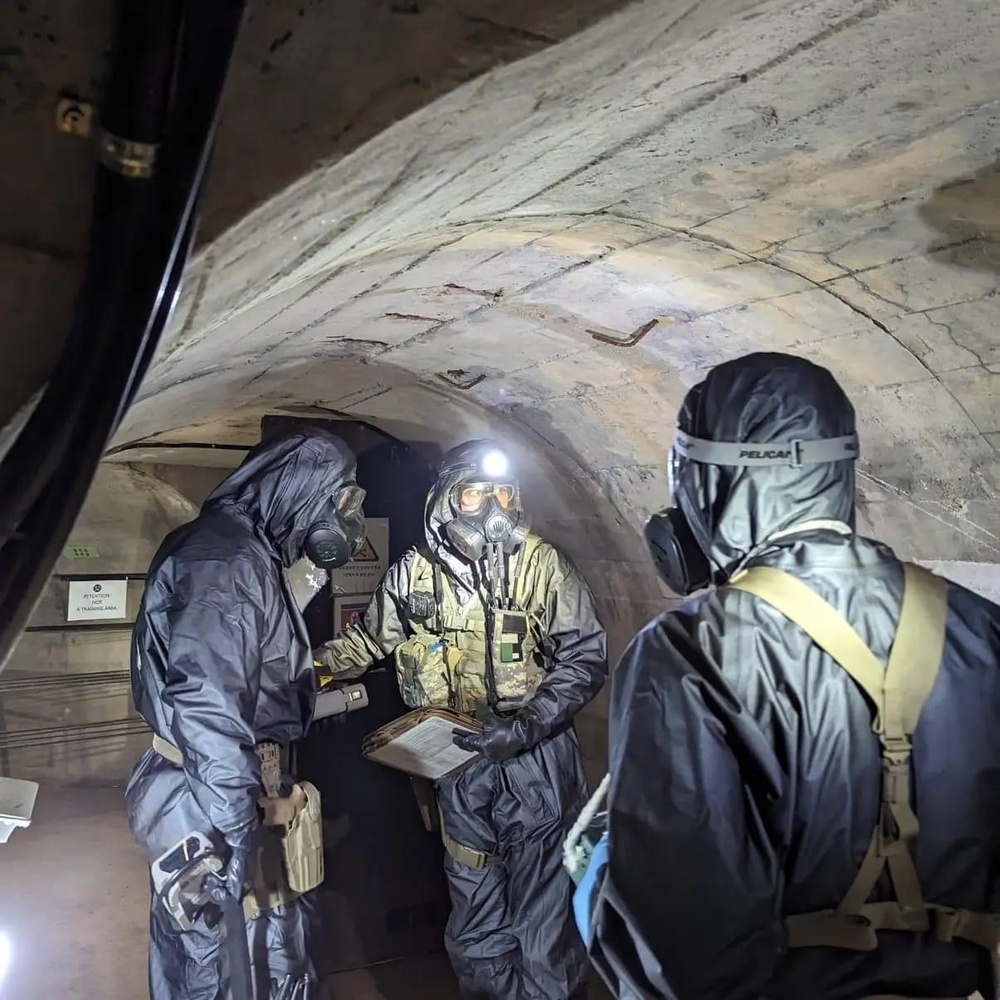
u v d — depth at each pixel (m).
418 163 0.95
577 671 2.55
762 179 1.44
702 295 1.99
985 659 0.97
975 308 1.64
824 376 1.07
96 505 4.76
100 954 2.99
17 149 0.70
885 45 1.05
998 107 1.21
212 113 0.69
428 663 2.64
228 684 1.92
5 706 4.64
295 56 0.75
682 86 1.10
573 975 2.52
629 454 2.93
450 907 3.14
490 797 2.53
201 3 0.66
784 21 0.97
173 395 2.46
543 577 2.60
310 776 2.91
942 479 2.00
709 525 1.08
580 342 2.45
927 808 0.94
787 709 0.93
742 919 0.87
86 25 0.68
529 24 0.79
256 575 2.05
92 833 4.10
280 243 0.93
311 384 3.12
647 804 0.91
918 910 0.94
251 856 1.92
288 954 2.12
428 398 3.27
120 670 4.83
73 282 0.73
